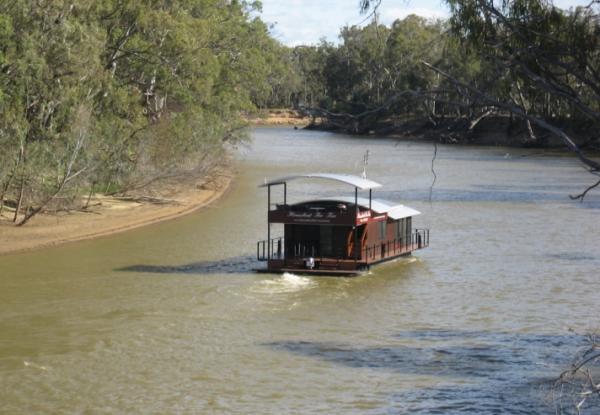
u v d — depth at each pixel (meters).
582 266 42.59
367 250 41.31
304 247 41.19
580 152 15.76
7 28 51.97
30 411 24.00
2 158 50.16
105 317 33.22
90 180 58.25
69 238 49.25
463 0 17.33
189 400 24.78
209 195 69.50
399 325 32.22
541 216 59.31
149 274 40.69
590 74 17.83
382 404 24.23
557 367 27.03
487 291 37.38
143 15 70.12
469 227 54.53
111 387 25.83
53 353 28.91
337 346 29.69
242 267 42.22
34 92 54.44
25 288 37.91
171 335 30.97
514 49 17.36
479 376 26.39
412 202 66.94
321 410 23.89
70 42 56.44
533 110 18.28
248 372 27.05
